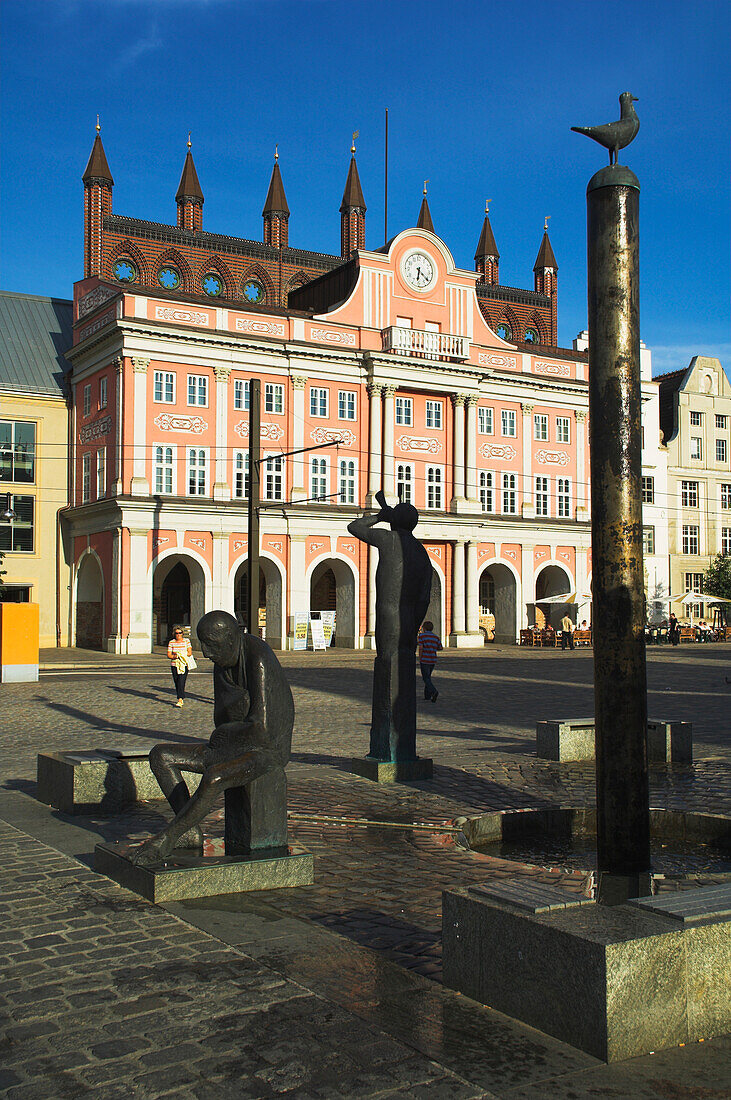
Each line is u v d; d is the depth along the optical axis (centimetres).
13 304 5469
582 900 474
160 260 6241
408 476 5053
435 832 916
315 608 5662
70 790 1003
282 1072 411
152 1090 399
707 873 780
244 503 4509
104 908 660
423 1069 411
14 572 4834
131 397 4366
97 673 3344
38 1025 465
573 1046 428
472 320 5334
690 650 4997
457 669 3547
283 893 705
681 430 6694
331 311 4891
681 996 430
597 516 614
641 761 597
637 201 630
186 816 717
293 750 1509
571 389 5603
